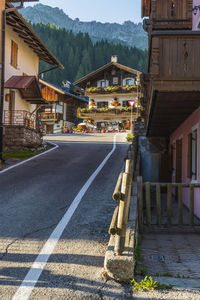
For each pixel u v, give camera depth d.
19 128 17.67
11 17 18.09
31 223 6.07
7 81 19.09
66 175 11.15
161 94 6.59
